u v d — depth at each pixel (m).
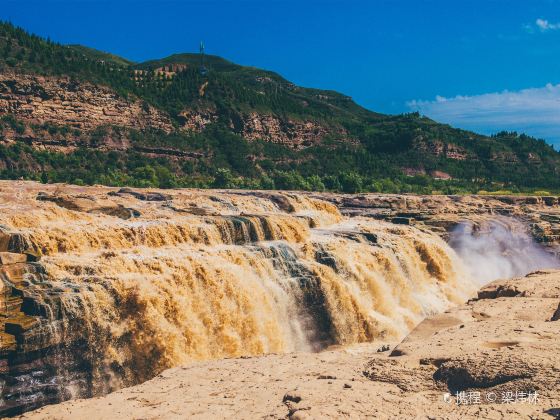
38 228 41.09
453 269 67.88
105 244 42.34
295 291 45.47
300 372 20.41
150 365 35.06
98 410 18.89
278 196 76.75
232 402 18.00
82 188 76.19
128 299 34.94
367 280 52.44
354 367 19.47
